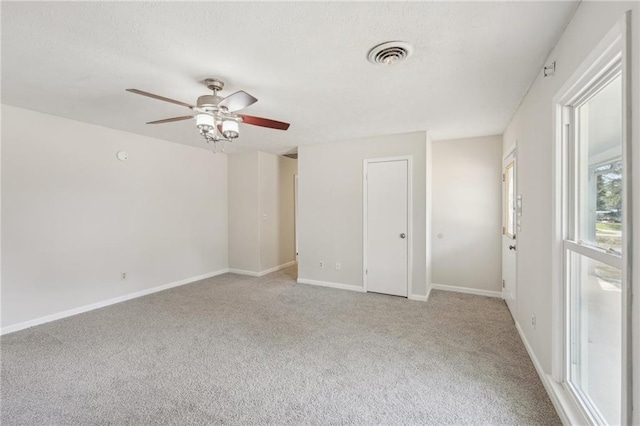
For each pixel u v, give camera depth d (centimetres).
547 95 204
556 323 188
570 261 180
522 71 224
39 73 229
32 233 321
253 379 221
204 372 230
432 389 208
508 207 369
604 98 147
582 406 162
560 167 183
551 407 188
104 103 295
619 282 133
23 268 315
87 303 369
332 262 473
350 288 459
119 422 176
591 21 139
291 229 641
